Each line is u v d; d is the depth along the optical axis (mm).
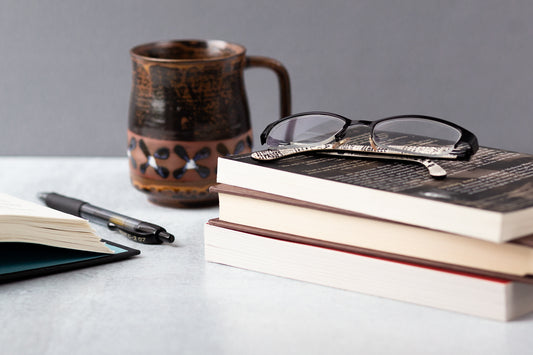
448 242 723
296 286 776
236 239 802
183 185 926
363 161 794
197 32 1272
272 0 1261
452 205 704
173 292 774
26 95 1313
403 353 695
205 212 938
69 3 1267
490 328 715
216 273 801
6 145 1338
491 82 1295
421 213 717
